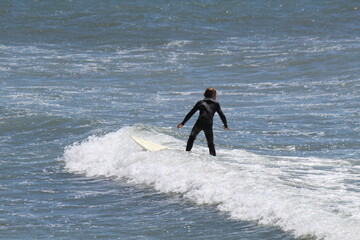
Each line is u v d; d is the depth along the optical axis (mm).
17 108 79500
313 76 108562
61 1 199750
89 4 196125
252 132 66375
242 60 128375
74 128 69500
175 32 162500
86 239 34469
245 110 81875
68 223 37594
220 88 102250
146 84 106000
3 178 50812
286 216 34469
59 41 153500
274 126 69750
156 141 55969
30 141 65438
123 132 58844
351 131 64688
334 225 32156
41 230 36312
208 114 50156
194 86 104562
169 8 190875
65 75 112562
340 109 78688
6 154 59812
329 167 47469
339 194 38500
